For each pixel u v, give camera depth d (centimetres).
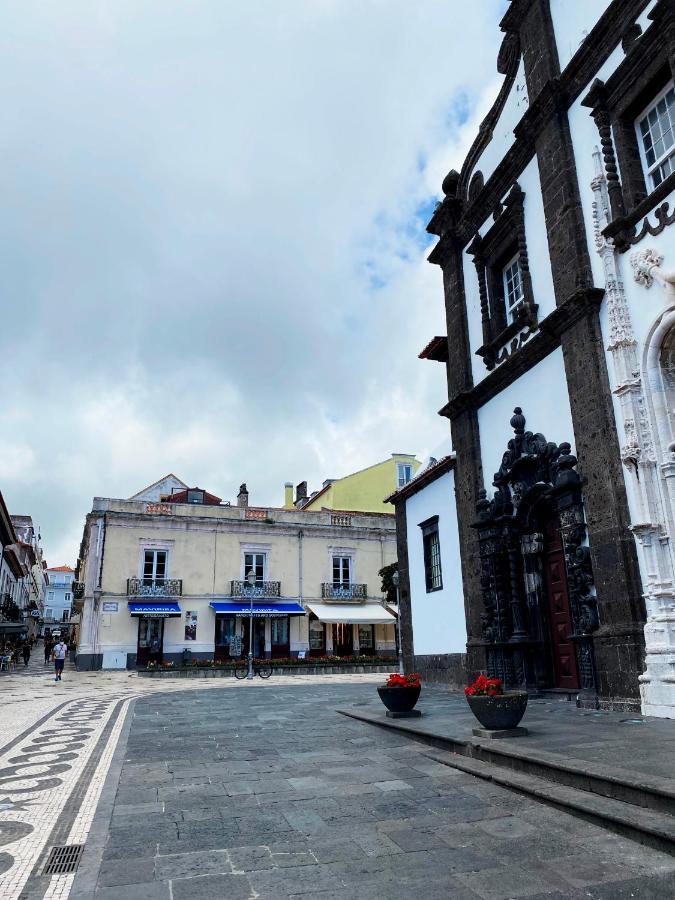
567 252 1031
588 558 937
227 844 428
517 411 1176
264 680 2350
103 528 3359
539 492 1108
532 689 1087
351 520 3931
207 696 1552
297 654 3628
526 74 1202
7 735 958
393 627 3909
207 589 3488
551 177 1090
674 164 875
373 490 4447
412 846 420
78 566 6353
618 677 852
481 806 504
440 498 1534
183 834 449
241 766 671
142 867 389
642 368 873
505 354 1249
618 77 938
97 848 421
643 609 845
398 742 797
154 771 653
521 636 1138
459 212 1480
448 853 406
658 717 772
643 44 889
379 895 347
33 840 439
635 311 895
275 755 729
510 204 1216
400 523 1778
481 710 698
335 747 774
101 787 590
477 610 1295
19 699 1612
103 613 3256
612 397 924
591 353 955
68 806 525
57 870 385
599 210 963
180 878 371
